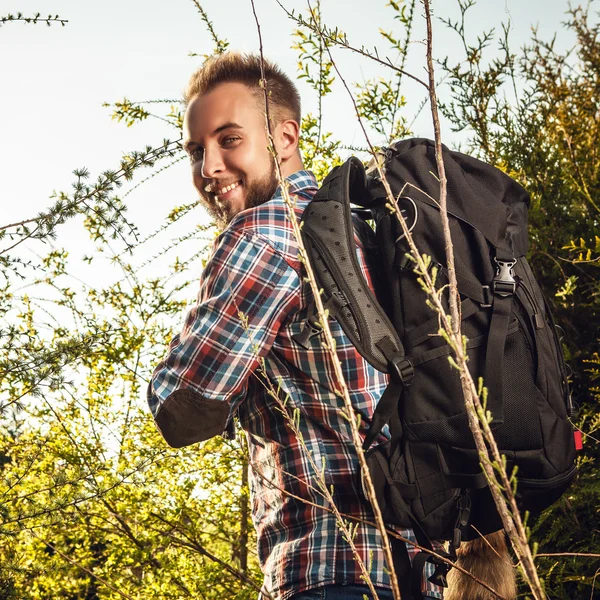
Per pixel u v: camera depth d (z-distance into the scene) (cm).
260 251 149
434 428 136
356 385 145
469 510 139
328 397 146
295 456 146
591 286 289
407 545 145
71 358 224
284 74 187
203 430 148
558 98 347
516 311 146
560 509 262
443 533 138
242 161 172
